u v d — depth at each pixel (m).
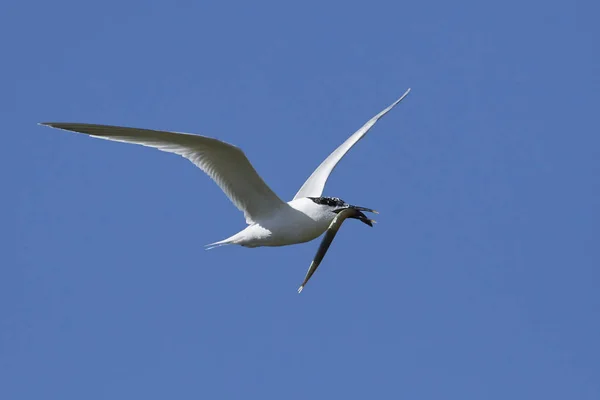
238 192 14.12
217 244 14.41
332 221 13.23
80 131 12.55
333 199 14.60
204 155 13.58
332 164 16.70
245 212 14.34
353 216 13.12
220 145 13.18
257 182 13.95
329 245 12.84
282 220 14.24
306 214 14.35
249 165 13.59
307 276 12.80
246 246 14.41
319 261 12.82
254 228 14.27
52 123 12.35
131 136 12.96
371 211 14.62
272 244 14.41
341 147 17.03
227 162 13.63
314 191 16.27
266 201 14.21
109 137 12.86
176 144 13.34
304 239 14.52
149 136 13.01
